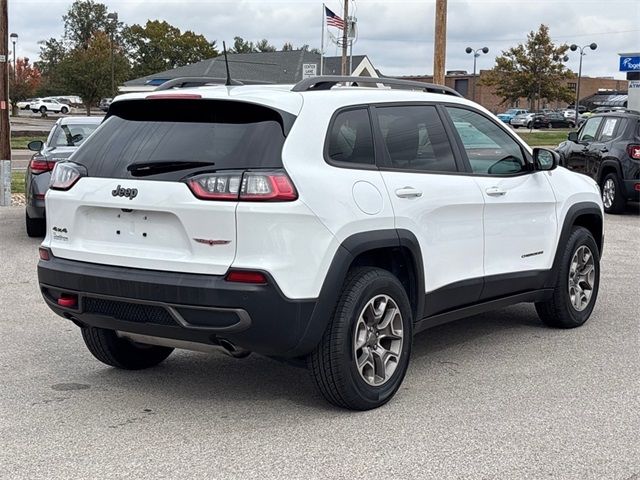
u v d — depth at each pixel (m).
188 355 6.41
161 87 5.48
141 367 6.02
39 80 91.75
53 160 11.38
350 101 5.24
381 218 5.09
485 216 6.07
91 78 63.59
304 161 4.78
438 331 7.17
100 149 5.13
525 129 72.81
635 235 13.06
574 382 5.74
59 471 4.21
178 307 4.61
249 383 5.71
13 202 16.62
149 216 4.79
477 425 4.89
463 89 98.75
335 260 4.79
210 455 4.42
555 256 6.91
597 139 16.27
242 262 4.54
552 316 7.12
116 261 4.86
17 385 5.62
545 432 4.79
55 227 5.23
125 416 5.03
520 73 80.31
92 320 5.02
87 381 5.73
